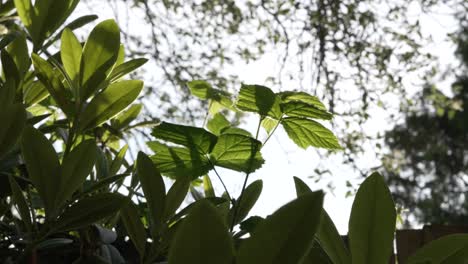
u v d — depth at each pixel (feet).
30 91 2.79
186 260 1.25
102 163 2.95
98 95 2.35
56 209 2.03
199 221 1.25
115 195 2.03
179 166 2.70
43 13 2.75
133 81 2.35
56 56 2.82
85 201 2.02
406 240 4.32
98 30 2.33
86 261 2.28
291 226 1.30
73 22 2.95
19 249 2.36
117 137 3.52
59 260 2.47
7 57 2.59
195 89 3.44
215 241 1.25
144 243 2.17
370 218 1.66
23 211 2.12
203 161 2.68
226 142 2.61
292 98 2.99
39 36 2.75
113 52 2.33
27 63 2.72
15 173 2.67
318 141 2.89
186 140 2.60
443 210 44.70
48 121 3.43
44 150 2.03
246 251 1.29
